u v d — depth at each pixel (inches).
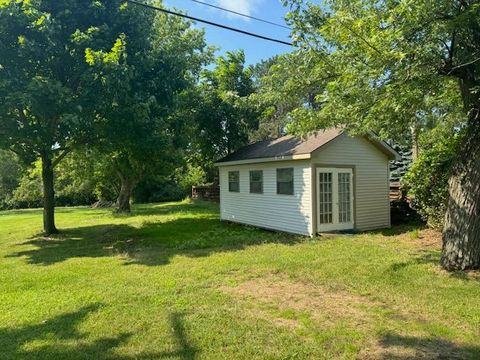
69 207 1246.9
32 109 368.8
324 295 212.4
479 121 237.9
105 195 1201.4
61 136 447.8
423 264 267.1
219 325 172.1
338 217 450.3
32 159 498.6
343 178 454.6
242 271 269.7
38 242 450.6
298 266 276.4
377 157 484.7
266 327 168.4
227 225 561.6
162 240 431.2
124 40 425.1
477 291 205.5
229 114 799.1
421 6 193.6
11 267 315.9
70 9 398.3
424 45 214.5
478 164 237.3
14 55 379.9
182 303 204.2
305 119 300.5
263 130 1315.2
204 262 303.0
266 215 504.7
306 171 431.5
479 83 235.0
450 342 148.3
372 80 229.3
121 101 414.3
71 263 320.8
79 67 408.5
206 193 1087.0
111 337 163.3
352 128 286.4
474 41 232.4
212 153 839.7
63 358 146.0
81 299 217.8
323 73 300.5
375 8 241.8
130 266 300.8
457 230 244.5
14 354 150.2
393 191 547.2
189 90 717.9
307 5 300.8
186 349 149.6
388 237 397.7
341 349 145.3
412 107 261.7
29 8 368.2
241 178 561.3
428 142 434.3
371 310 185.8
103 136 458.6
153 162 661.9
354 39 222.8
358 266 269.7
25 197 1310.3
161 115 472.4
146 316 186.1
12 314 197.0
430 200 393.1
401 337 153.7
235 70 828.0
